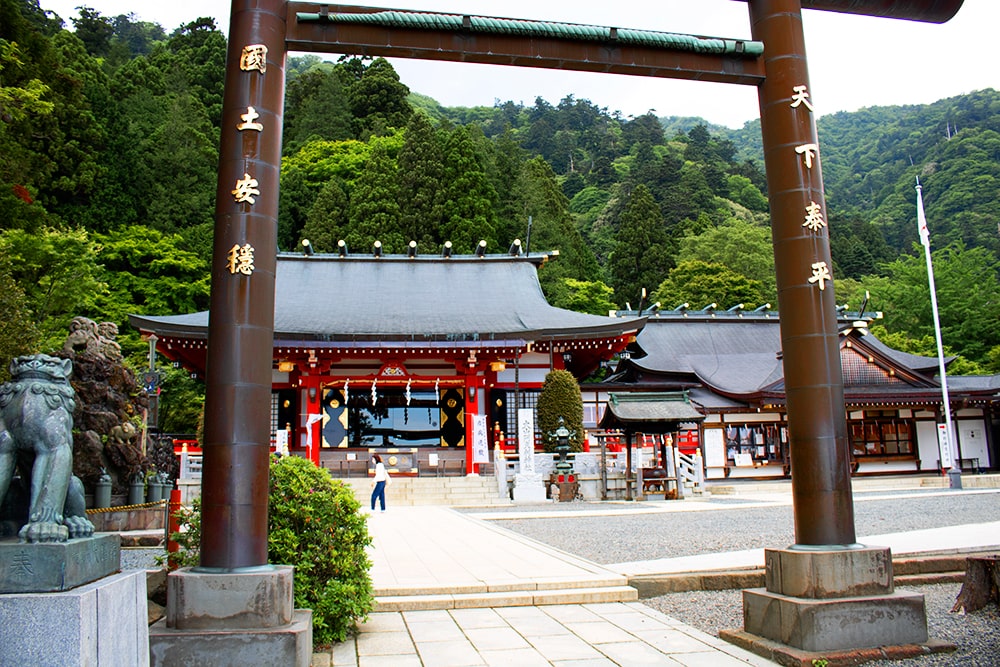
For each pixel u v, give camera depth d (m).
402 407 29.89
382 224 53.78
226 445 5.74
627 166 115.19
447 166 58.62
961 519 16.17
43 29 57.78
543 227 60.06
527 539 13.53
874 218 107.62
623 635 7.03
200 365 30.25
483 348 26.80
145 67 63.56
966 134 113.00
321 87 79.50
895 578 9.68
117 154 50.38
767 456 34.59
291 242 60.38
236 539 5.63
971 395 33.97
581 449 25.91
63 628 3.69
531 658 6.25
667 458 24.28
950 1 7.79
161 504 15.63
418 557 11.27
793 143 7.06
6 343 13.63
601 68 7.11
